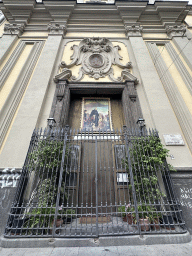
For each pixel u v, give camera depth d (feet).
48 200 10.56
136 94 17.92
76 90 18.67
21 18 25.02
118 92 19.12
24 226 9.48
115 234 8.60
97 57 21.33
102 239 8.33
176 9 25.32
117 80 19.20
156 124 15.24
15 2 24.80
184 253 7.47
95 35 23.94
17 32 23.08
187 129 14.92
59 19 24.95
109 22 25.52
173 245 8.34
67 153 12.67
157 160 11.03
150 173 11.68
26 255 7.25
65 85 18.13
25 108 15.69
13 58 20.24
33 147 12.03
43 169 10.70
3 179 12.10
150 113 16.35
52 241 8.28
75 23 25.40
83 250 7.69
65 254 7.28
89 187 13.62
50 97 17.24
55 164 11.10
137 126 15.60
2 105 15.94
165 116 15.75
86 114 18.15
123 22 25.26
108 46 21.99
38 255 7.22
